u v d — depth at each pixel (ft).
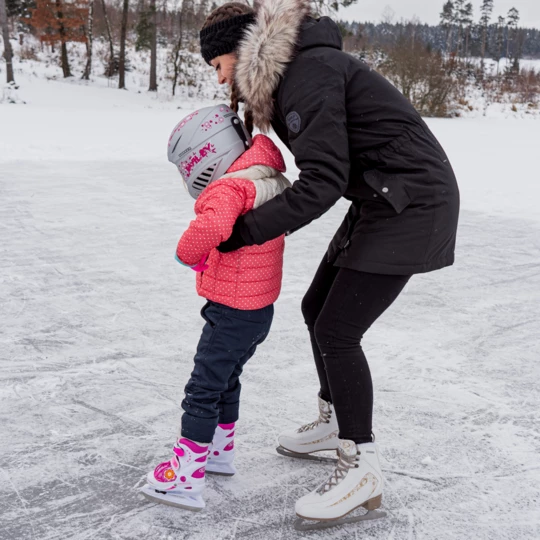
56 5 99.14
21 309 12.71
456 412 9.06
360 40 124.06
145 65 118.11
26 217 20.22
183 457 6.64
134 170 29.71
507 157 37.14
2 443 7.98
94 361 10.47
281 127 6.44
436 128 58.23
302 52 5.94
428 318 12.84
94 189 25.00
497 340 11.76
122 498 6.95
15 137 37.99
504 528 6.52
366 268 6.17
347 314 6.36
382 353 11.10
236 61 6.33
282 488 7.23
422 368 10.52
